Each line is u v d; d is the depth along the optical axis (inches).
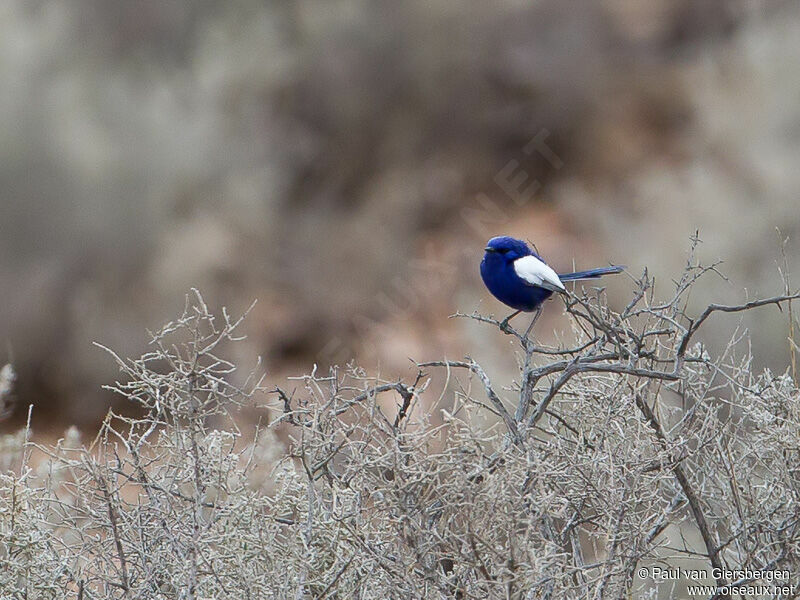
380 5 920.3
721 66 917.8
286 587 173.6
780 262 563.8
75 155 665.0
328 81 903.1
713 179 748.6
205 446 191.8
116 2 848.3
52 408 605.9
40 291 619.2
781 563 205.9
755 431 228.2
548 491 185.9
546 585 171.8
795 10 919.0
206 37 868.0
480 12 933.8
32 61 698.8
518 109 924.6
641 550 183.6
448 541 168.2
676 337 225.6
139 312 633.0
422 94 920.3
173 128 725.9
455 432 173.8
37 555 196.4
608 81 938.1
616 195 838.5
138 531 197.3
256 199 739.4
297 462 219.6
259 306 685.9
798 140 777.6
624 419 202.1
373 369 582.2
